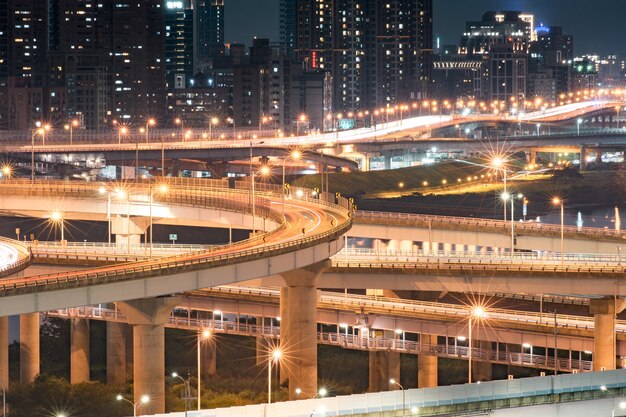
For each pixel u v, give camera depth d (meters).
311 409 184.50
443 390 192.88
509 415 197.12
